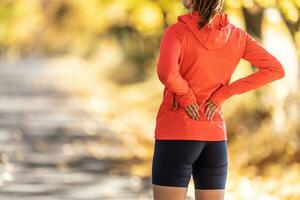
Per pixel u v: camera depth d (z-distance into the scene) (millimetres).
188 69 6234
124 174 14859
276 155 14367
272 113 15188
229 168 14258
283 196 11750
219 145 6352
